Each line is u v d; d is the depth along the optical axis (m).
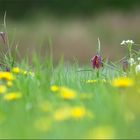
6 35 10.18
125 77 9.34
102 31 40.44
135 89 7.78
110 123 6.29
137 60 9.95
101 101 7.24
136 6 48.44
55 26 43.16
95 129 5.89
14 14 51.12
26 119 6.55
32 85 8.78
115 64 10.24
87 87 8.60
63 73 9.98
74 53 37.09
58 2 52.06
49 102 7.38
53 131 5.97
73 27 42.06
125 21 42.81
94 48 37.38
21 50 35.25
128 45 9.96
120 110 6.73
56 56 36.75
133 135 5.96
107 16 46.03
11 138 5.83
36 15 50.31
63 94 7.10
